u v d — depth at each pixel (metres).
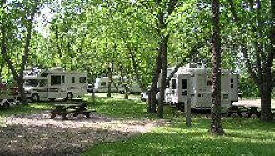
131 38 28.50
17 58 40.53
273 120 24.78
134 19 25.53
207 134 17.52
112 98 48.56
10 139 16.47
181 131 18.92
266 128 20.59
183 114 28.86
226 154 12.63
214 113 17.48
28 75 40.62
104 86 66.44
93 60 45.69
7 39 34.72
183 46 27.06
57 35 47.22
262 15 22.39
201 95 29.48
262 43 22.98
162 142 15.21
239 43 24.12
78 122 23.12
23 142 15.70
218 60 17.19
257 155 12.50
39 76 40.34
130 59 36.22
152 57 31.95
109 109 32.22
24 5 33.72
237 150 13.27
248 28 22.28
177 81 30.64
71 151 13.73
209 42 26.25
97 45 37.47
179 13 18.73
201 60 31.91
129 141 15.67
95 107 34.22
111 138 16.89
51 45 50.78
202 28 20.72
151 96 29.62
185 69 30.09
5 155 13.02
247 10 22.30
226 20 21.83
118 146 14.38
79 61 45.91
